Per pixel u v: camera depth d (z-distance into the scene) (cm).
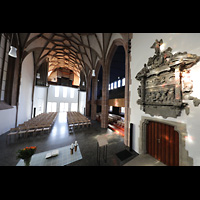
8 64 782
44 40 1064
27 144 541
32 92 1320
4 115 705
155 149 424
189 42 302
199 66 276
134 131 519
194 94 284
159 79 393
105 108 941
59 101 2097
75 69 2108
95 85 1361
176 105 313
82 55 1391
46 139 623
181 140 306
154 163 383
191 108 288
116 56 1123
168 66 348
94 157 425
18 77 877
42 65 1622
